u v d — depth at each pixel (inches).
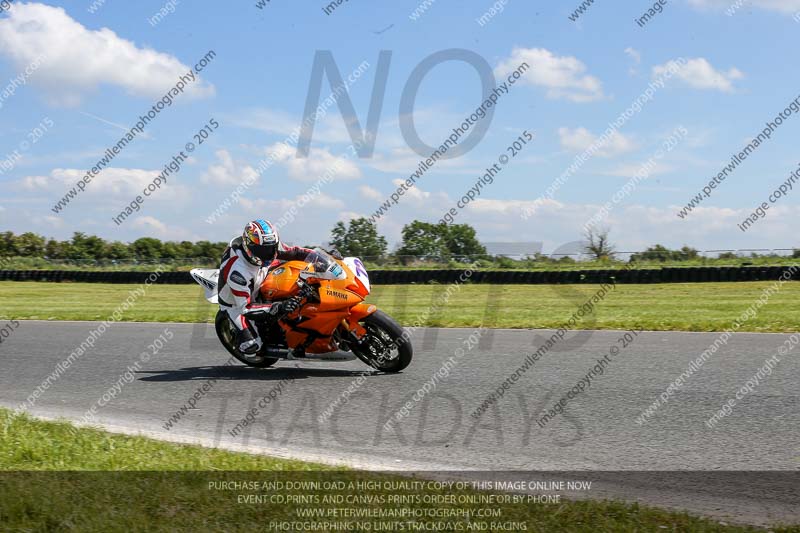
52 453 188.5
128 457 185.3
